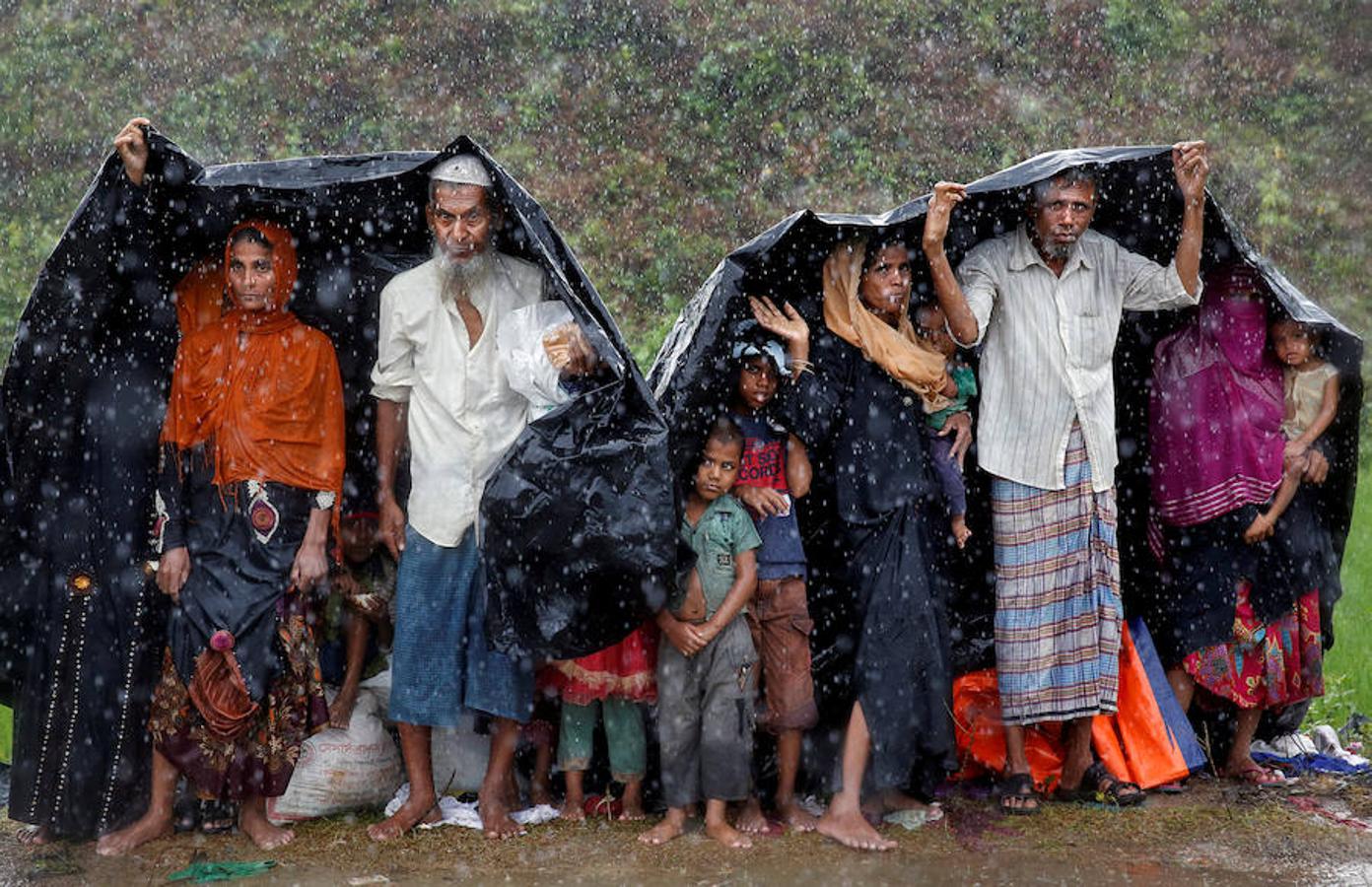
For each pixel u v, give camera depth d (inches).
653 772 230.2
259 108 644.1
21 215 601.3
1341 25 693.3
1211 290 240.7
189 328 220.4
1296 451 236.8
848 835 212.4
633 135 645.3
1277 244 620.7
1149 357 246.5
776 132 645.3
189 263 221.6
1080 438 227.8
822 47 675.4
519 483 202.8
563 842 213.3
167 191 213.0
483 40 674.8
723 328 214.7
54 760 214.5
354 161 215.9
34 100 637.9
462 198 211.8
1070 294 229.5
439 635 213.5
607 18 680.4
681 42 674.8
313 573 215.5
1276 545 238.8
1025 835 217.5
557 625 206.1
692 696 214.8
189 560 214.8
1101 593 226.8
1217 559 237.5
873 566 218.2
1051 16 693.3
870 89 663.1
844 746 221.3
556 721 227.6
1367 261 613.9
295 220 224.1
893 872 201.9
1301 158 652.7
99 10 670.5
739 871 201.8
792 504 223.3
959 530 228.4
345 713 223.9
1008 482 229.5
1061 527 227.5
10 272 576.4
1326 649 246.8
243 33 666.2
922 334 231.1
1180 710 239.1
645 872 201.5
